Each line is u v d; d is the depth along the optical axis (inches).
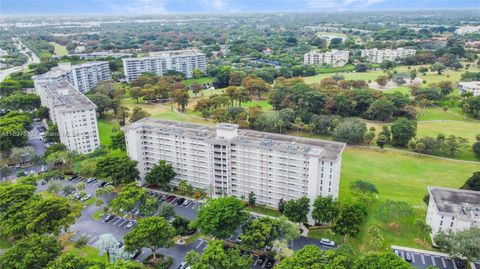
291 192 6860.2
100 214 6934.1
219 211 5880.9
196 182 7790.4
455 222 5625.0
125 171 7583.7
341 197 7381.9
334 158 6289.4
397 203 6510.8
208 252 5002.5
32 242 5211.6
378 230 5841.5
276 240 5698.8
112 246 5457.7
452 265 5438.0
